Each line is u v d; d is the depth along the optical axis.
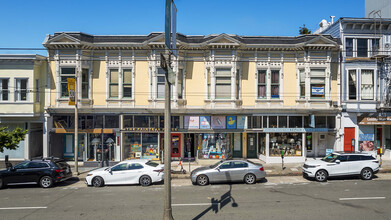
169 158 7.92
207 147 19.50
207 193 12.27
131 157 19.33
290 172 16.31
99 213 9.72
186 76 19.34
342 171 14.48
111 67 19.16
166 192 7.86
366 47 19.95
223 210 9.82
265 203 10.59
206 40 19.23
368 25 19.81
